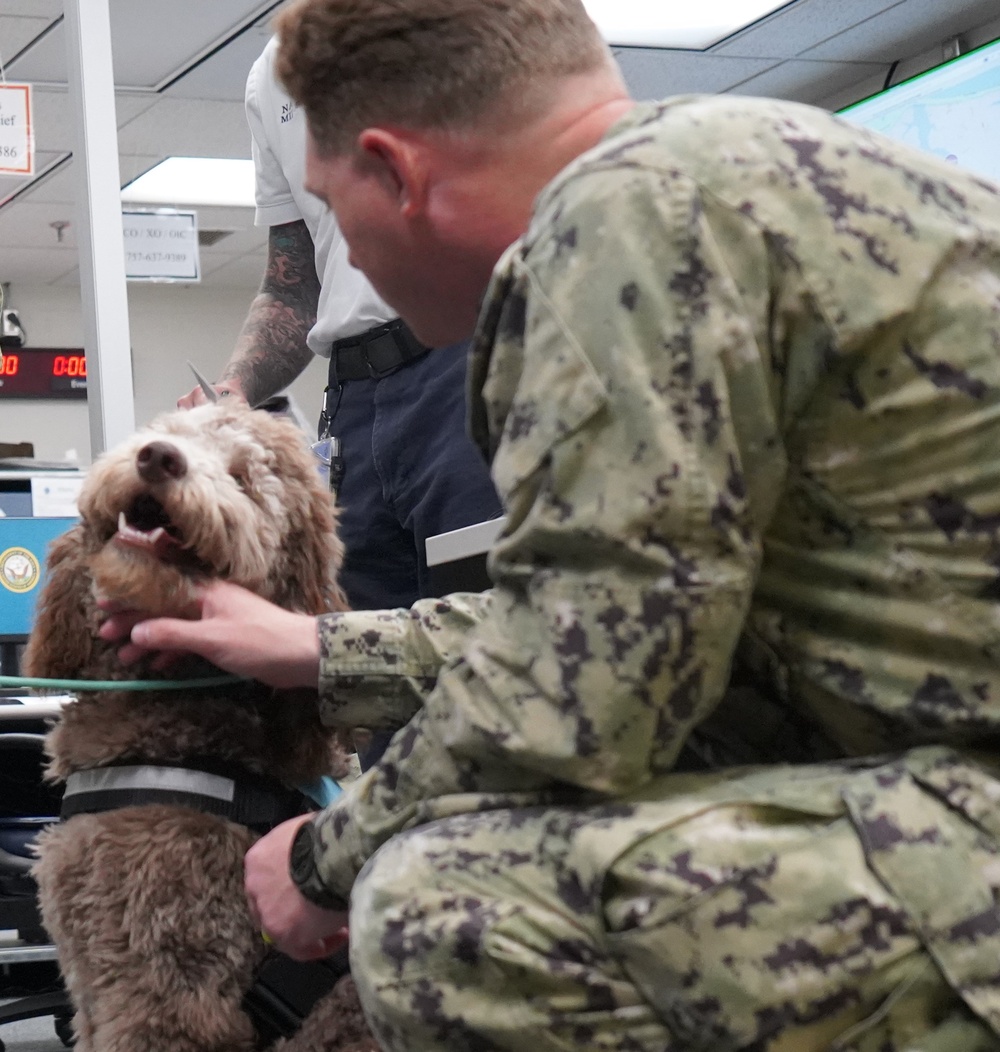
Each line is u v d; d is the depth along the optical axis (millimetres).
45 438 10680
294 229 2646
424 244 1266
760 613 1091
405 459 2248
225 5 5715
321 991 1506
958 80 4668
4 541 3152
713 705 1053
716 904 979
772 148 1048
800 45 5965
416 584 2361
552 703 1032
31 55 6121
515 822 1083
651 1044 1014
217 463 1712
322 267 2439
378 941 1073
